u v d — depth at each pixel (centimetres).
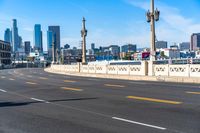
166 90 1762
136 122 871
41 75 4394
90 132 764
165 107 1124
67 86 2180
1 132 783
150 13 3086
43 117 984
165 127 802
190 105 1162
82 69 4688
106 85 2219
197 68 2566
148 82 2517
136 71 3266
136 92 1672
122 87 2019
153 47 3084
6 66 12312
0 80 3170
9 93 1772
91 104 1242
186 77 2552
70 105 1230
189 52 15550
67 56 16088
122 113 1020
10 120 944
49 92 1770
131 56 15175
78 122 890
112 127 816
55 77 3684
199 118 912
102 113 1029
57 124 870
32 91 1853
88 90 1841
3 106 1253
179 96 1452
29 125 864
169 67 2825
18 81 2931
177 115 964
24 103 1327
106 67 3897
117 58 16012
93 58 16800
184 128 787
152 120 894
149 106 1156
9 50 17288
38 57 17262
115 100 1349
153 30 3089
